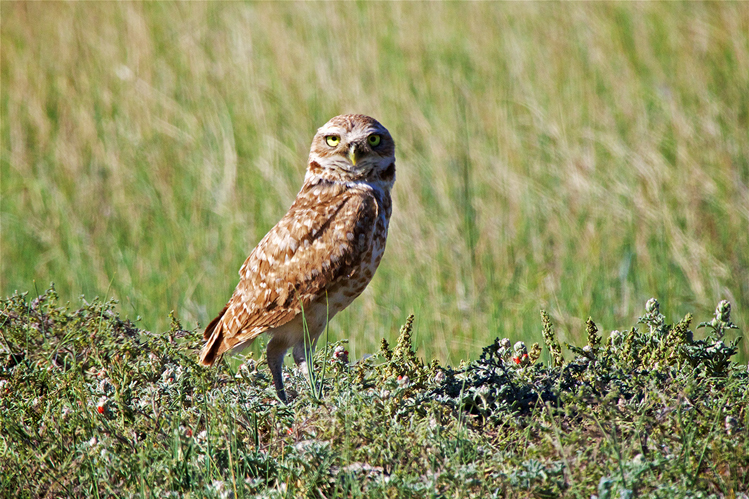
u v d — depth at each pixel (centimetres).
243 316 746
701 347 643
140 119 1662
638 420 535
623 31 1861
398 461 521
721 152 1479
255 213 1408
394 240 1301
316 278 736
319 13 1967
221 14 1997
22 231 1394
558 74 1731
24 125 1669
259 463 536
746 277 1194
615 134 1534
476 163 1471
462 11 1992
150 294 1166
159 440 558
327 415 573
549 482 482
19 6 2042
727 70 1727
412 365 656
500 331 1029
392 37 1870
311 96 1678
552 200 1391
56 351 683
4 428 575
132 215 1439
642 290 1165
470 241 1238
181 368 669
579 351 649
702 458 500
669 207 1348
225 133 1584
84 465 532
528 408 611
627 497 454
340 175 772
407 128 1566
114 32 1941
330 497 519
